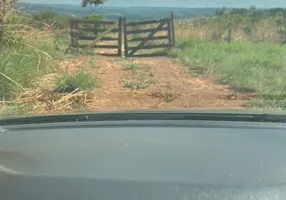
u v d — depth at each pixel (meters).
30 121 2.07
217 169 1.36
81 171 1.36
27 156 1.51
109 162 1.43
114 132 1.81
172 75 9.02
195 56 12.04
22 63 6.55
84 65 10.15
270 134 1.77
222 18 18.44
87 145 1.62
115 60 12.44
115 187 1.24
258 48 14.04
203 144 1.62
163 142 1.65
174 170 1.35
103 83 7.68
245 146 1.58
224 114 2.10
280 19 18.59
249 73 8.27
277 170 1.35
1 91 5.48
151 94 6.83
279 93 6.44
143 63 11.52
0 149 1.59
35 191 1.24
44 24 8.23
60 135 1.78
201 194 1.18
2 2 7.08
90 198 1.19
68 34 12.33
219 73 8.77
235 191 1.20
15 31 7.29
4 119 2.12
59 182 1.28
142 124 1.95
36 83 6.39
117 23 14.37
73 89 6.41
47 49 9.00
